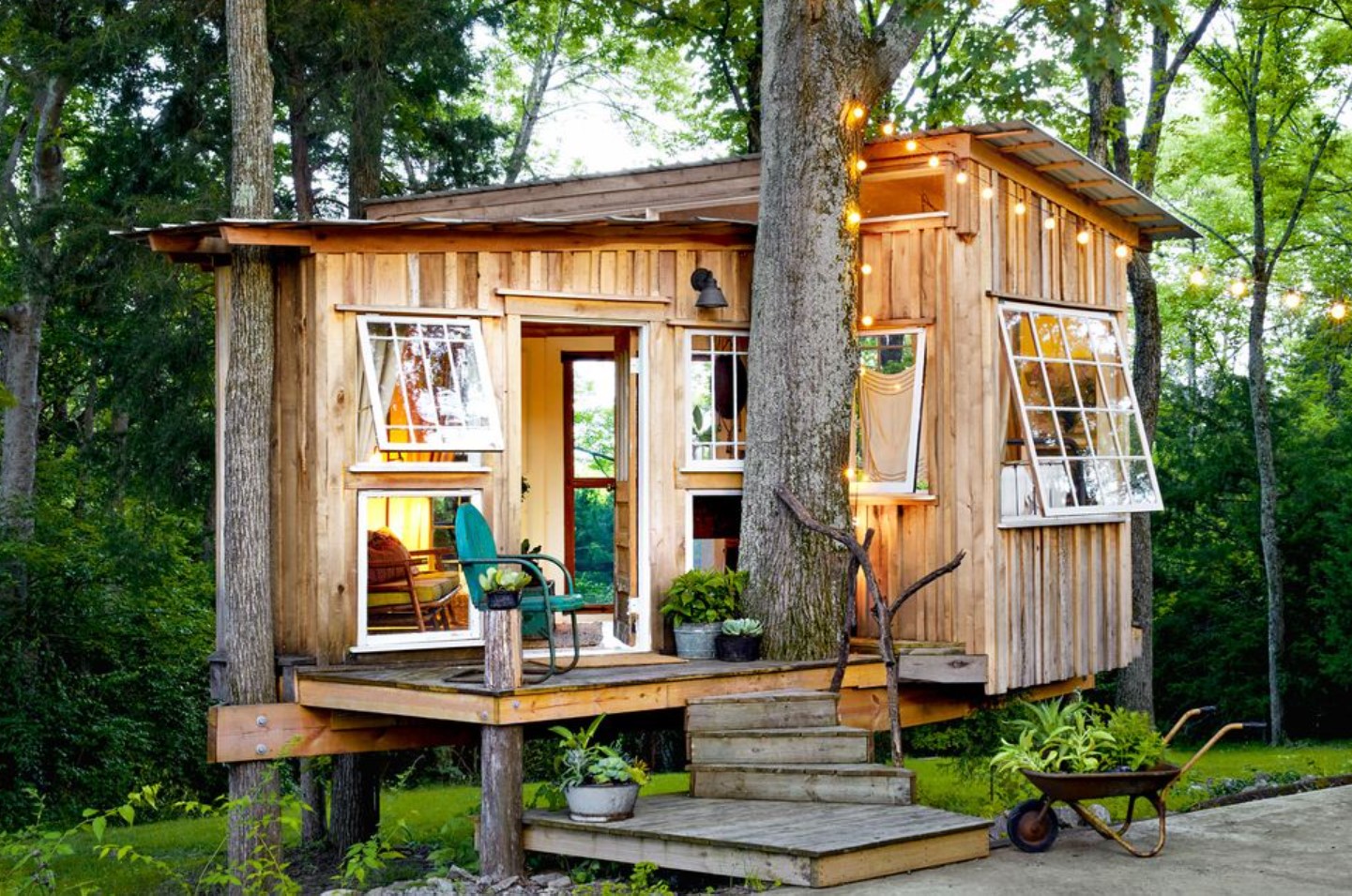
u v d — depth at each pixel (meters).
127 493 17.67
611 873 7.53
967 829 7.09
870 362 10.02
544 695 7.71
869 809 7.51
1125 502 10.81
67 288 15.80
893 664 8.40
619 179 10.74
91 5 15.61
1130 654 11.08
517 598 7.68
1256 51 18.34
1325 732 21.72
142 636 18.02
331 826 11.39
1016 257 10.05
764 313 9.73
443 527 9.25
